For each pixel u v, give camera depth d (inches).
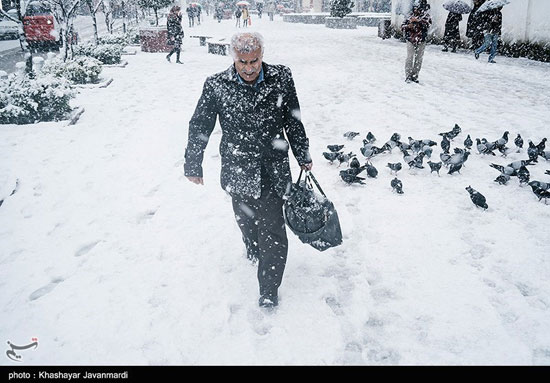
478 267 131.1
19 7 354.9
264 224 109.8
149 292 122.8
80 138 264.7
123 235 155.6
